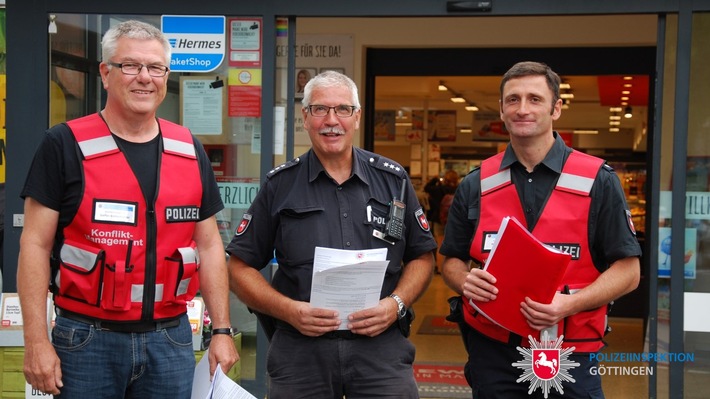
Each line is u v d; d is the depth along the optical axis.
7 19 4.89
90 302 2.61
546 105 2.98
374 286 2.87
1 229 4.97
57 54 4.92
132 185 2.66
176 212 2.72
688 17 4.52
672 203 4.60
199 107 4.91
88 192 2.62
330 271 2.79
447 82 10.00
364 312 2.88
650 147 7.28
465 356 6.81
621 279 2.95
